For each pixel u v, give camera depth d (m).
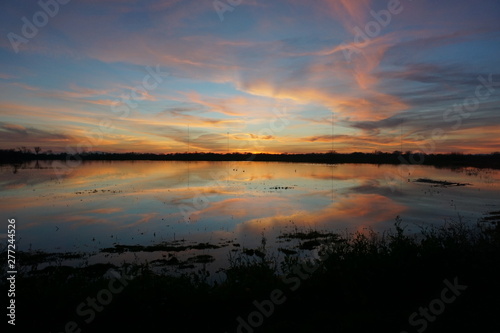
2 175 46.59
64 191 28.27
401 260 5.53
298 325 4.34
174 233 13.87
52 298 4.86
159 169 64.06
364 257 5.82
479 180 37.09
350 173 51.69
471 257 5.46
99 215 17.83
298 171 57.34
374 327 4.23
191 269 9.31
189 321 4.55
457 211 18.25
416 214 17.42
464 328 4.11
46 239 13.08
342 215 17.42
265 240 12.47
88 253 11.19
